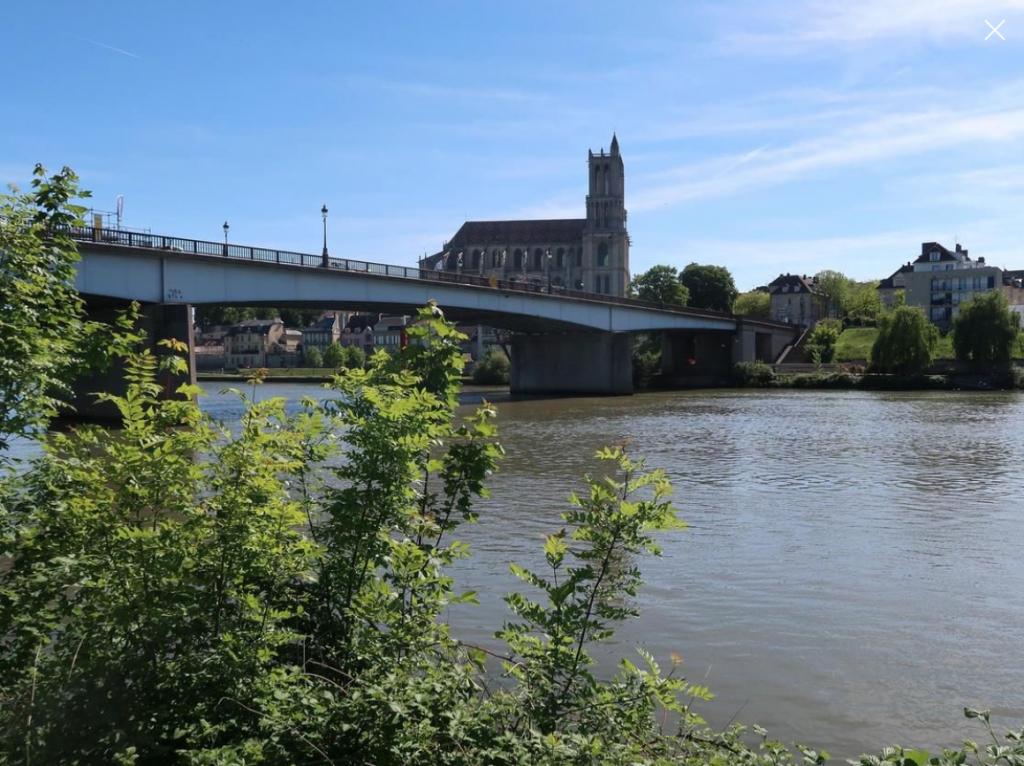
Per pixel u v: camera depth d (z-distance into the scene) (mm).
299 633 6777
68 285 8008
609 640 11688
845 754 8609
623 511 6719
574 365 95125
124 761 5223
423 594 7238
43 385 7293
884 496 24656
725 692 10086
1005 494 24938
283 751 5398
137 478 6449
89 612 6344
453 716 5512
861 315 161375
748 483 27344
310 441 7434
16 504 6797
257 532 6492
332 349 174000
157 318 45375
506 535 18656
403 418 7137
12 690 5969
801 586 14633
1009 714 9602
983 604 13734
